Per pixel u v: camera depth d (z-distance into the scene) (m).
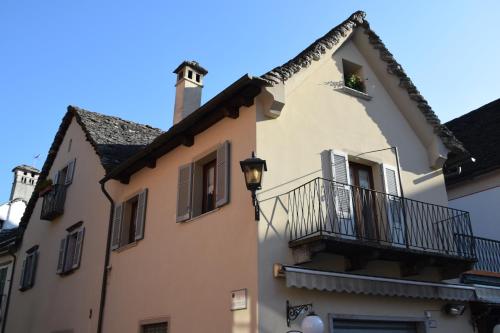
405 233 8.84
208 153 9.48
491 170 12.72
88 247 13.16
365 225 8.94
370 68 11.01
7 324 16.89
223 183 8.66
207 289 8.38
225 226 8.37
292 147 8.60
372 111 10.42
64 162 16.59
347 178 9.13
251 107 8.57
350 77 10.55
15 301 16.97
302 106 9.10
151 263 10.31
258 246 7.48
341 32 10.25
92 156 14.60
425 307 9.20
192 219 9.34
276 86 8.44
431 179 10.70
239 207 8.17
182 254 9.36
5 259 18.89
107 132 15.67
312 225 8.10
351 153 9.50
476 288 9.59
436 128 10.89
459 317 9.73
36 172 29.16
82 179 14.82
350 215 8.72
